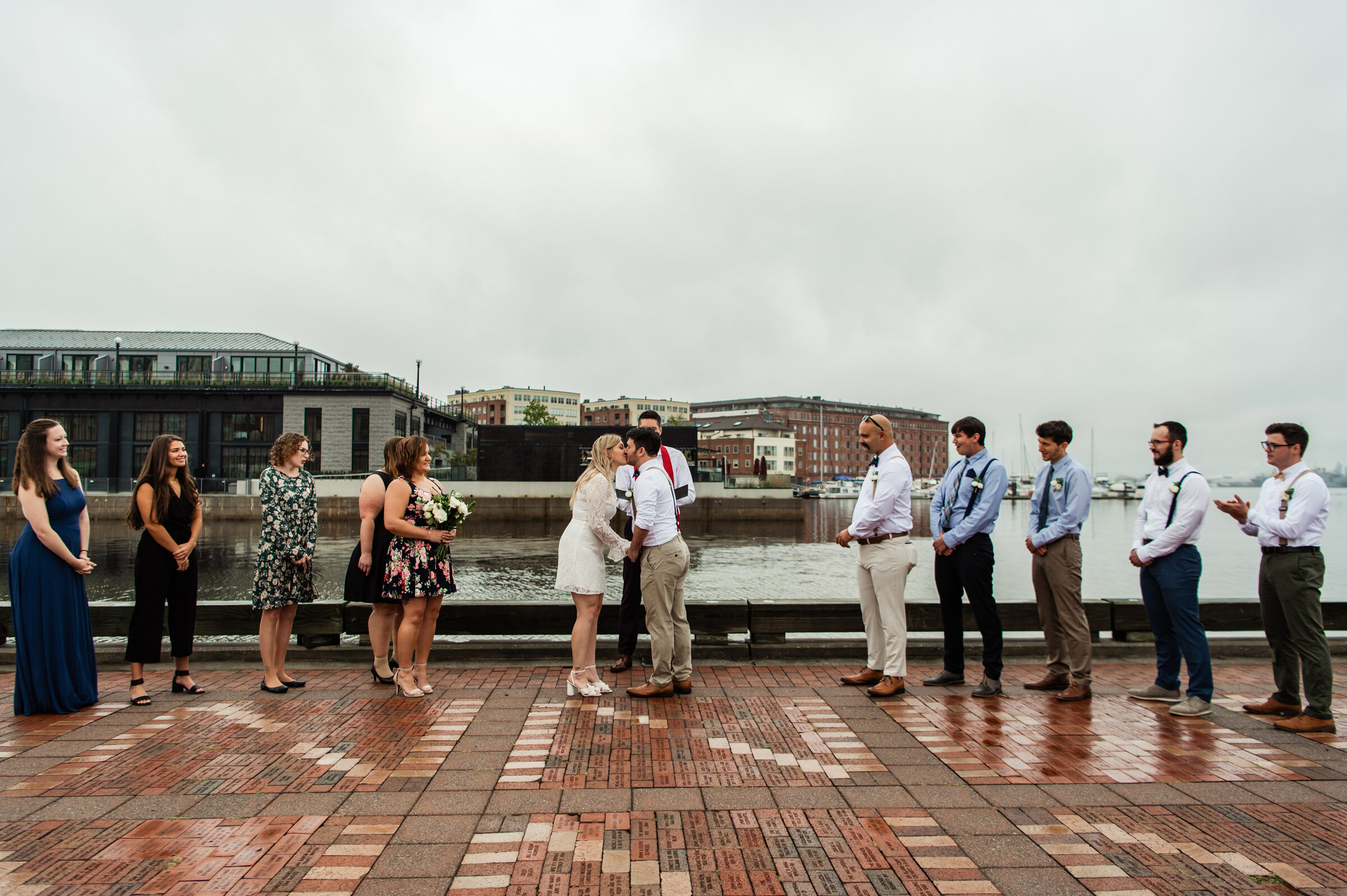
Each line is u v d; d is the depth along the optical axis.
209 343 52.50
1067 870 2.94
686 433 48.12
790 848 3.12
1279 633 5.00
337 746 4.34
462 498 5.48
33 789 3.68
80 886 2.77
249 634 6.55
